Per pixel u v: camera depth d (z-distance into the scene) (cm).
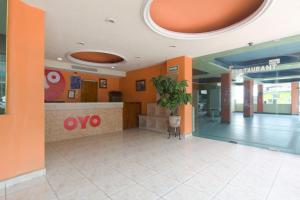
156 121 644
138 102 755
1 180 222
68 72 716
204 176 264
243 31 339
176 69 550
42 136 264
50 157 351
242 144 457
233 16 319
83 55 620
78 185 234
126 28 337
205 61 571
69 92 718
